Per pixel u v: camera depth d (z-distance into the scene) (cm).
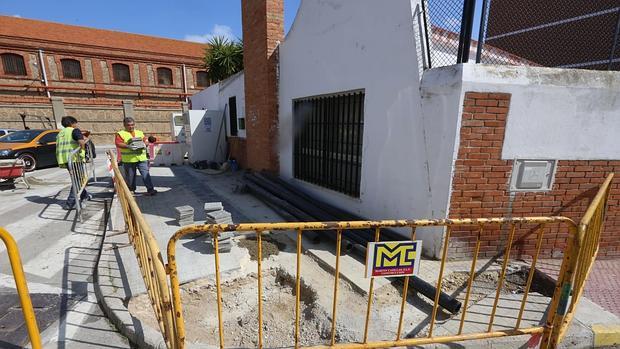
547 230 361
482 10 318
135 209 238
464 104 312
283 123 660
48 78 2253
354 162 478
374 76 412
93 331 259
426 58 346
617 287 316
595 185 352
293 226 191
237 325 284
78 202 525
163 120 2558
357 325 254
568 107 327
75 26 2525
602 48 550
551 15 627
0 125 2058
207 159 1101
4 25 2216
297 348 212
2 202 649
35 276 348
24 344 243
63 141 562
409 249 203
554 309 215
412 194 375
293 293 328
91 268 368
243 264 358
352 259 361
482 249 361
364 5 413
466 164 328
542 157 337
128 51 2470
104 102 2427
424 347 232
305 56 558
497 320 258
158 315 215
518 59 479
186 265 347
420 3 345
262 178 684
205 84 2823
